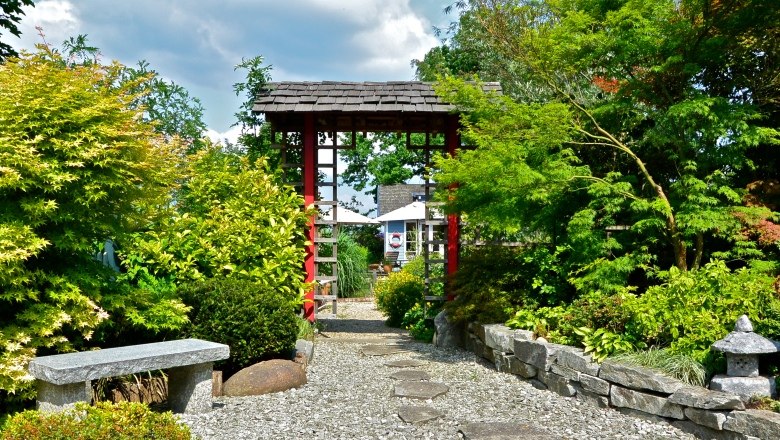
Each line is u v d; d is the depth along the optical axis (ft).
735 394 14.11
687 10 22.77
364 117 30.94
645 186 25.66
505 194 21.97
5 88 15.30
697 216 20.76
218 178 28.68
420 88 31.65
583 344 19.43
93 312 16.03
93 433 10.32
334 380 20.88
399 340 30.09
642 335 17.98
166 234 23.77
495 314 24.84
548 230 26.07
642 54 22.03
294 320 21.42
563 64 23.62
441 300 31.09
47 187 14.99
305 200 30.14
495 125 22.04
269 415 16.31
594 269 22.40
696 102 20.27
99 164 15.62
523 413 16.81
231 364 20.04
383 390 19.51
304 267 30.32
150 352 15.84
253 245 26.45
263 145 36.32
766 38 23.29
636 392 16.16
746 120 23.22
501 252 26.96
